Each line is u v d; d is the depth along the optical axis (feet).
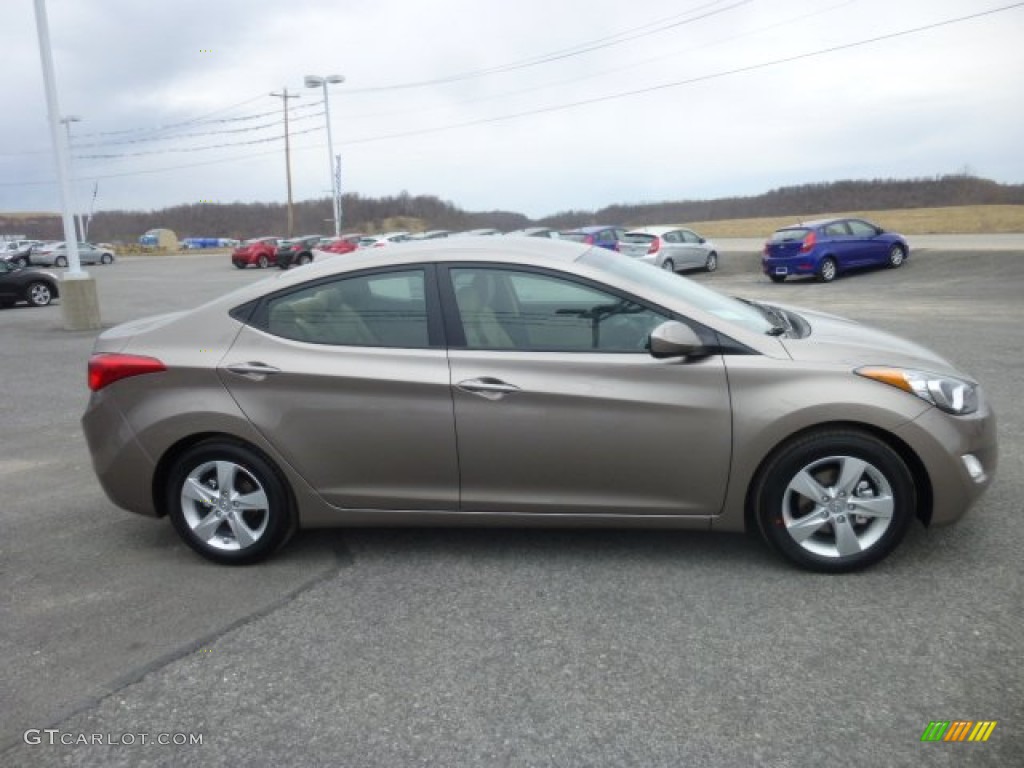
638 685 9.52
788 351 11.99
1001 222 115.55
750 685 9.43
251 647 10.73
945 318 39.99
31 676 10.23
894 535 11.82
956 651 9.93
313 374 12.59
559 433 12.13
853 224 67.26
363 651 10.53
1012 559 12.31
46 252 148.87
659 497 12.25
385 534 14.42
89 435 13.60
